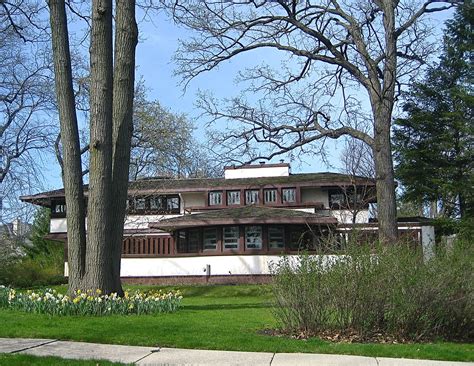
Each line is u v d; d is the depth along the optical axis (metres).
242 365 8.49
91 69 15.14
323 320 11.14
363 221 35.88
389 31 22.19
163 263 32.31
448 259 11.32
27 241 49.88
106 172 14.92
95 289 14.57
